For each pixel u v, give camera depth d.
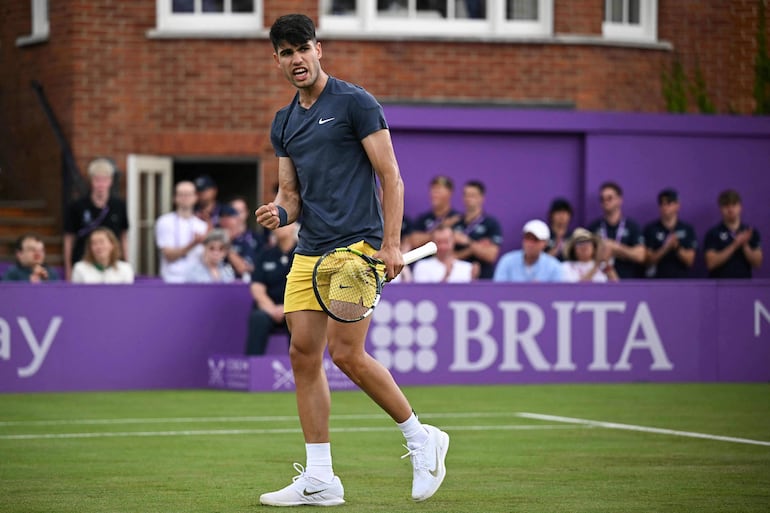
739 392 32.50
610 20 49.75
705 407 29.02
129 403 29.95
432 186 38.41
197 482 18.64
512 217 44.56
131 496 17.41
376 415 27.58
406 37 47.78
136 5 47.78
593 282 34.78
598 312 34.75
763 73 49.16
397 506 16.56
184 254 39.84
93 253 34.03
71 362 32.81
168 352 33.47
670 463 20.44
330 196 16.41
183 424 26.00
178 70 47.78
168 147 47.81
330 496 16.59
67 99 47.72
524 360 34.38
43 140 49.22
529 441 23.25
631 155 44.69
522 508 16.42
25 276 34.44
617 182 44.66
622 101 49.22
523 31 48.78
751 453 21.61
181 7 48.16
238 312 33.91
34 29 49.97
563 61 48.66
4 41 50.94
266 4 47.59
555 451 21.94
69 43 47.59
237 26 48.06
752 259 40.28
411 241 38.16
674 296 35.16
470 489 17.95
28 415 27.55
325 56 47.47
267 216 16.50
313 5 47.66
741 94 49.62
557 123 44.22
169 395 31.84
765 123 45.12
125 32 47.72
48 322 32.66
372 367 16.44
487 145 44.28
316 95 16.47
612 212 39.53
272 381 32.62
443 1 48.53
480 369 34.12
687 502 16.89
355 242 16.44
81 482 18.66
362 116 16.28
